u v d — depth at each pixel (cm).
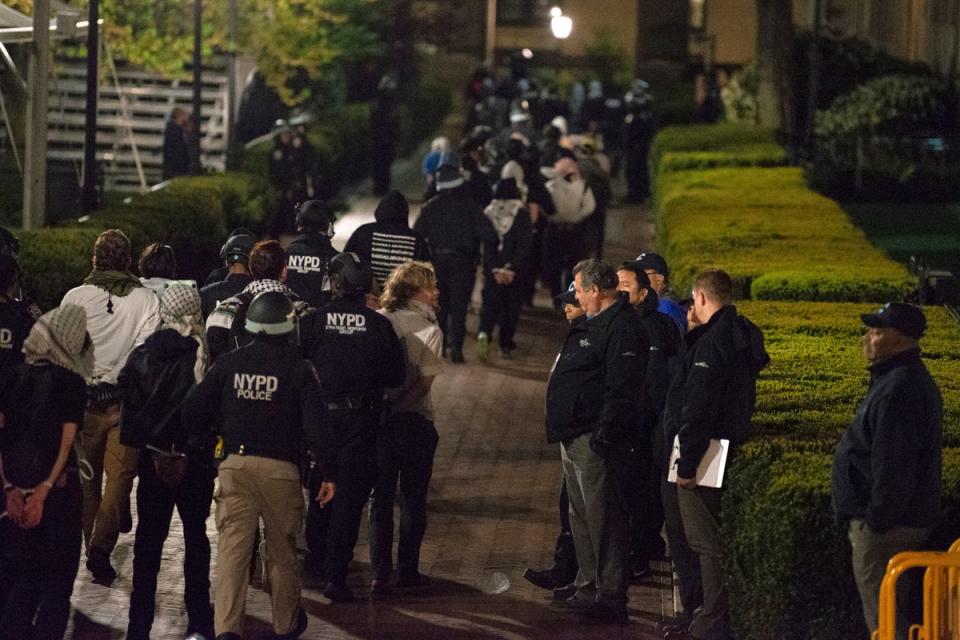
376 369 2034
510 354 3762
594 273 1948
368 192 7075
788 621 1664
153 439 1845
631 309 1958
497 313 3662
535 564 2252
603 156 5247
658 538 2303
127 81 6412
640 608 2084
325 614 2027
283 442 1816
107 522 2102
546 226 4206
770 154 5881
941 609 1530
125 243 2142
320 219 2448
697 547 1869
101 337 2102
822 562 1647
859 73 7394
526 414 3203
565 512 2136
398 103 8712
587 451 1969
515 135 4694
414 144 9088
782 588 1658
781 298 2988
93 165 3781
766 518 1683
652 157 6906
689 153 5906
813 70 6462
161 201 4006
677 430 1872
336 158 6669
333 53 6438
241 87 6581
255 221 4856
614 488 1980
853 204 6369
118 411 2111
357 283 2042
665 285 2292
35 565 1791
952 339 2520
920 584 1627
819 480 1673
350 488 2042
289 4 6181
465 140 4609
